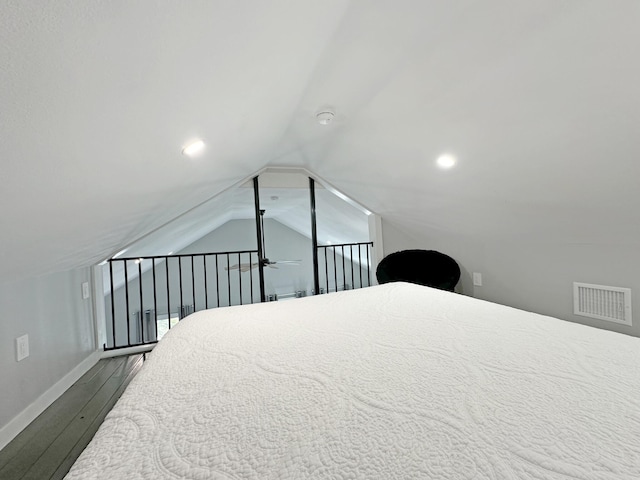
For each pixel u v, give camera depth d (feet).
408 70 4.83
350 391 2.15
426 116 5.91
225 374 2.51
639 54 3.61
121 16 1.86
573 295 7.98
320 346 3.01
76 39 1.81
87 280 8.45
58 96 2.12
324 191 12.34
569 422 1.72
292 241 23.93
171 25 2.18
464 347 2.82
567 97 4.45
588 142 5.00
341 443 1.65
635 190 5.51
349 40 4.10
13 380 5.46
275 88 4.51
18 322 5.63
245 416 1.93
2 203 2.87
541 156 5.71
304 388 2.23
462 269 10.86
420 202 9.55
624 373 2.24
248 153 7.12
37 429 5.60
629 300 6.97
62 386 6.91
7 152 2.28
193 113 3.70
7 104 1.91
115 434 1.85
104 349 9.09
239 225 22.59
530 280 8.94
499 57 4.27
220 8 2.35
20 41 1.62
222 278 21.98
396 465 1.50
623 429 1.65
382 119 6.40
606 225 6.71
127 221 6.31
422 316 3.83
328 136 7.48
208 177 7.10
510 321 3.51
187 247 21.21
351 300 4.78
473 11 3.69
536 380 2.19
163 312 20.12
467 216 9.11
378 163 8.30
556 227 7.62
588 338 2.92
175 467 1.55
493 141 5.85
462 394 2.05
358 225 14.76
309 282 24.27
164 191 5.95
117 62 2.20
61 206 3.76
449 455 1.53
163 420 1.94
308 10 3.12
